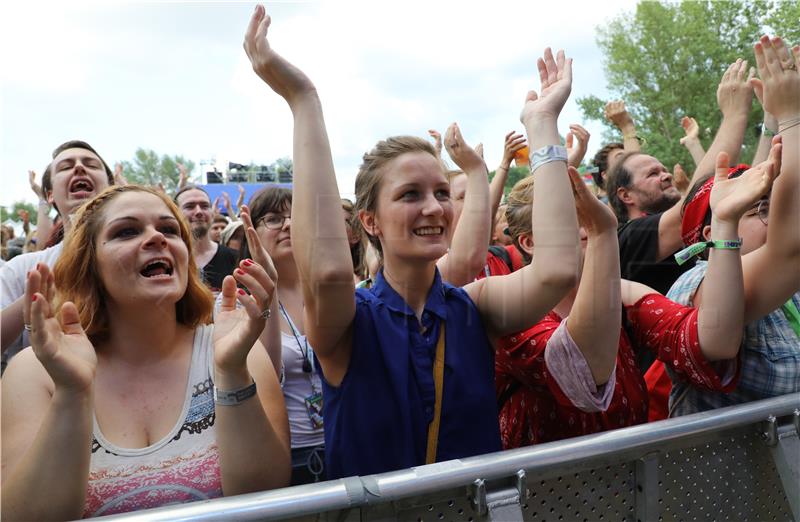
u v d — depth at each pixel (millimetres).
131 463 1215
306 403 1872
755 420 1452
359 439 1223
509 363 1522
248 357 1388
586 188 1358
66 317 1081
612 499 1323
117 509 1168
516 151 2572
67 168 2266
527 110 1386
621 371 1589
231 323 1236
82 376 1033
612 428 1551
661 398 1889
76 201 2262
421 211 1250
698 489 1429
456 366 1270
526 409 1591
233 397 1186
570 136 2668
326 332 1207
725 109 2531
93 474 1183
